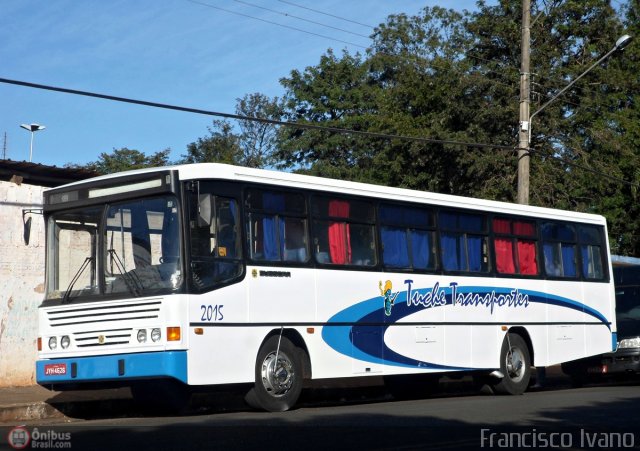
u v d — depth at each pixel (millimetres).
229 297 12570
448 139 33000
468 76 33469
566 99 35062
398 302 15336
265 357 13148
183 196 12242
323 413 12844
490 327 17141
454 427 10852
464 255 16844
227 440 9617
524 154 23828
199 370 12023
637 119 36781
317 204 14250
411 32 48562
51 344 12781
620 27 36625
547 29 36281
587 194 35969
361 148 48281
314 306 13883
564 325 18875
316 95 50094
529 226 18484
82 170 17797
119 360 12102
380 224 15297
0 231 16750
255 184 13281
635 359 20562
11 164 17016
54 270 13117
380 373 14852
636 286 22172
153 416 14117
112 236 12625
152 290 12070
